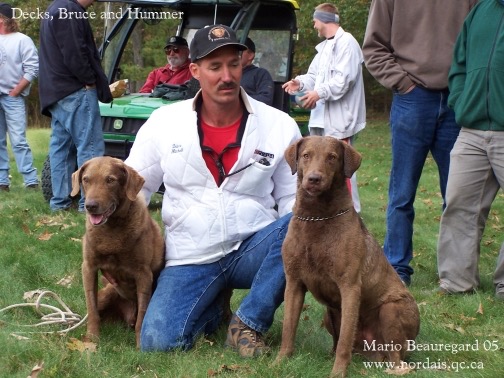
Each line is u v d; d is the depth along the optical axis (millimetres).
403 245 6277
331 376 3916
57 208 8578
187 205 4555
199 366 4102
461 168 5828
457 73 5777
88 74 8008
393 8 6039
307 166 3932
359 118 8477
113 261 4426
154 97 9289
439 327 5012
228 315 4957
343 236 3969
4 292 5402
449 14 5902
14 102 9969
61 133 8445
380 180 13430
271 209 4801
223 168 4516
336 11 8422
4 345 4145
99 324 4625
